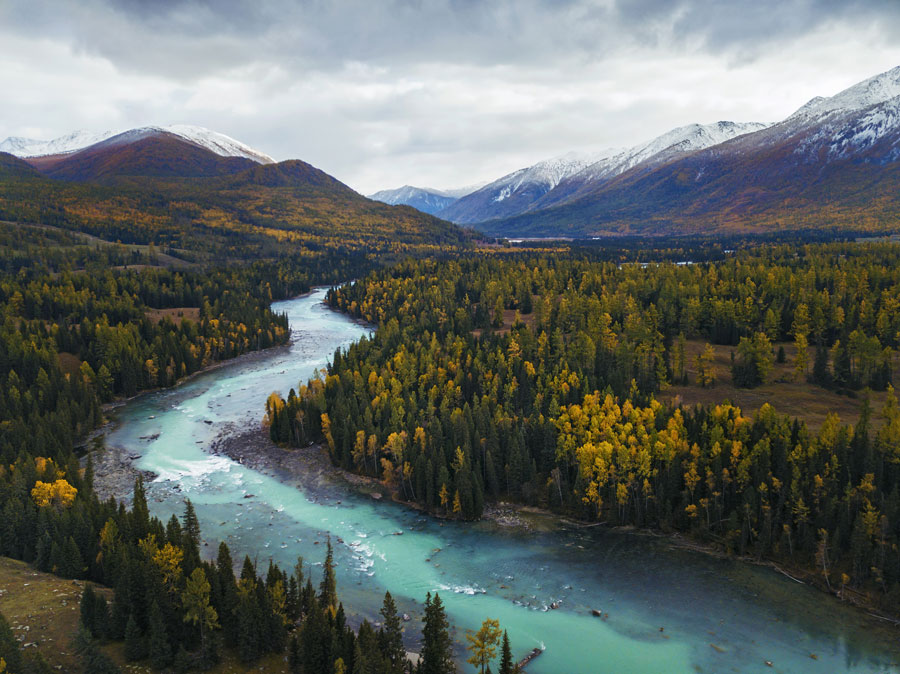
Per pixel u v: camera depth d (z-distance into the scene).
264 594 67.25
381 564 87.44
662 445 98.25
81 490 97.38
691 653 67.81
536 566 86.75
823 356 143.88
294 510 104.44
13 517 84.38
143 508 84.38
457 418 119.31
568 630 72.12
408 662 61.97
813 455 94.50
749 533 88.38
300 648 62.50
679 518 93.56
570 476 108.06
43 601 68.06
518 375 143.88
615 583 82.12
